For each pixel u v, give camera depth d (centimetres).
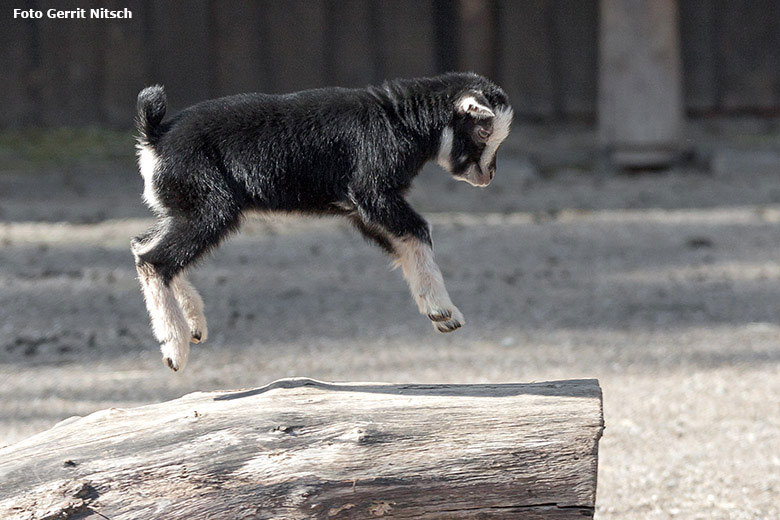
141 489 525
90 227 1706
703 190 1972
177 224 652
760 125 2306
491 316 1286
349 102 690
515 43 2302
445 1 2277
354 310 1317
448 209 1873
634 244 1622
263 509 529
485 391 586
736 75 2312
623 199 1922
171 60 2253
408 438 549
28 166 2070
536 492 545
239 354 1145
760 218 1766
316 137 670
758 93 2312
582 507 546
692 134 2273
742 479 834
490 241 1644
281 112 671
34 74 2244
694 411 985
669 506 792
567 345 1178
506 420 558
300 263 1545
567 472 546
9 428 908
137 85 2261
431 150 724
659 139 2056
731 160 2092
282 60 2275
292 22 2269
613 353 1151
